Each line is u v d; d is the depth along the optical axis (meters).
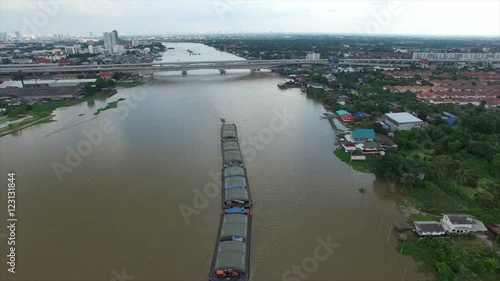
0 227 54.25
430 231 51.41
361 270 45.09
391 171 69.12
